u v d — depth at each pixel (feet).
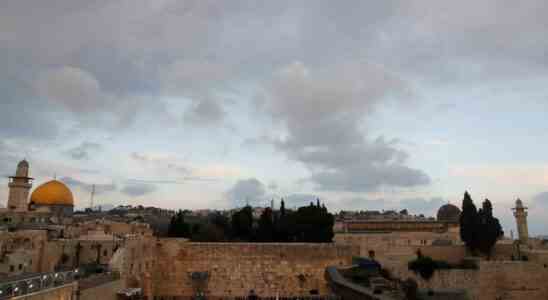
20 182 379.35
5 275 176.65
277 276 258.37
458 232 321.11
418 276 266.16
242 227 359.25
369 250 294.05
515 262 265.54
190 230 362.33
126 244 219.82
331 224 337.72
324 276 257.96
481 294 260.83
